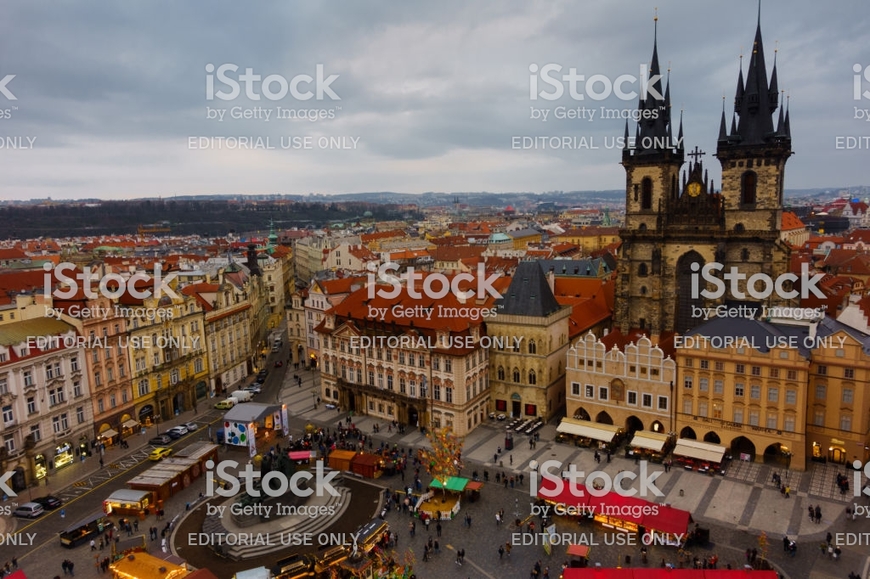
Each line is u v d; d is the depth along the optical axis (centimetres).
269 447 11956
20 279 16050
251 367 17238
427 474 10606
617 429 11406
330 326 14225
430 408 12412
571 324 14075
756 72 12644
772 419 10338
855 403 9931
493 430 12400
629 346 11438
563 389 13400
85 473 10950
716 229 13288
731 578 6856
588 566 7794
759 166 12756
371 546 8169
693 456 10200
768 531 8475
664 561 7856
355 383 13700
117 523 9281
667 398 11212
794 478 9906
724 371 10638
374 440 12131
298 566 7812
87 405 11750
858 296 12925
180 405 14188
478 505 9512
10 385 10238
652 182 14112
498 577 7712
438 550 8319
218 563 8225
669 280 13975
